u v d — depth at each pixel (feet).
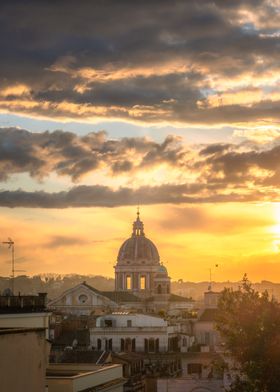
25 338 180.14
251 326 285.64
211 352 595.88
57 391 231.30
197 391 398.83
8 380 171.42
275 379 279.28
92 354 490.90
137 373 523.70
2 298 242.78
